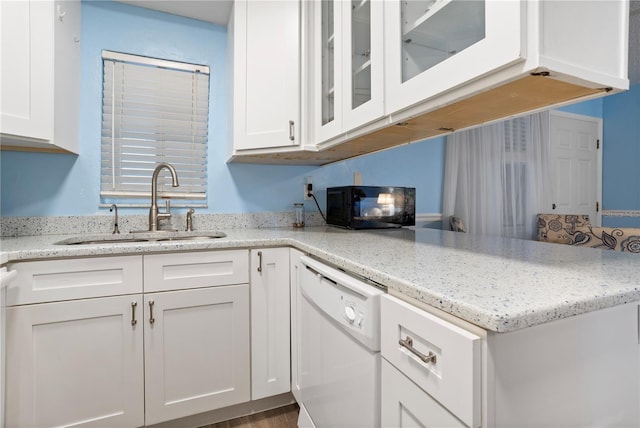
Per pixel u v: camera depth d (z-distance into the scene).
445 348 0.59
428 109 0.95
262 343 1.53
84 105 1.76
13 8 1.31
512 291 0.62
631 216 3.60
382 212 1.96
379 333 0.80
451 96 0.86
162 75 1.92
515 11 0.67
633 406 0.72
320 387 1.16
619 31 0.77
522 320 0.52
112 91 1.82
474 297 0.59
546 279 0.71
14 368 1.15
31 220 1.65
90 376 1.27
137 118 1.88
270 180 2.15
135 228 1.83
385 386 0.78
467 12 0.84
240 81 1.76
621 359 0.70
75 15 1.67
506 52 0.69
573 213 3.62
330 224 2.16
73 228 1.72
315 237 1.55
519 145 3.03
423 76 0.94
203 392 1.44
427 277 0.74
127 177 1.87
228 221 2.04
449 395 0.58
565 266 0.85
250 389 1.52
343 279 0.95
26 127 1.35
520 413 0.57
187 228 1.90
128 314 1.31
